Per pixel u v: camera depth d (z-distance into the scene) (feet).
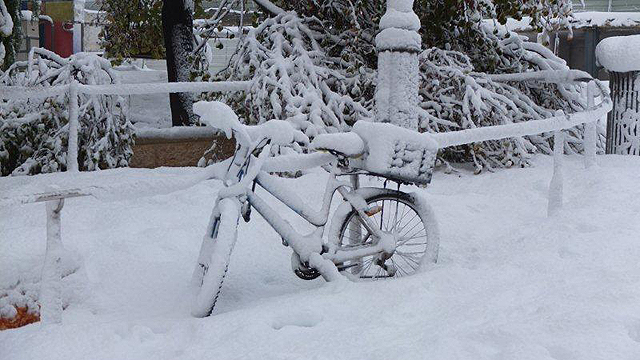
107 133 28.35
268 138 14.57
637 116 29.12
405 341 11.57
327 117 27.61
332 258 15.07
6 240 16.25
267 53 28.91
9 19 23.84
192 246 17.53
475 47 32.42
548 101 31.99
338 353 11.28
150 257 16.58
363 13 31.53
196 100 33.12
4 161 29.25
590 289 13.15
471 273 14.75
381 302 13.57
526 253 16.20
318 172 24.80
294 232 14.84
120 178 23.02
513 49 33.24
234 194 14.14
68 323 13.20
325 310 13.28
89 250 16.58
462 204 22.07
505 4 30.78
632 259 15.38
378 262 15.84
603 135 32.42
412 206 16.25
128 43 42.86
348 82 29.14
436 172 27.81
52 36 66.03
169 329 12.94
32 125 29.35
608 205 19.90
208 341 12.18
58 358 11.75
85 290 14.57
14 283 13.93
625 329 11.17
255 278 16.42
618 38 29.71
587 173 24.48
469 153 28.84
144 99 40.83
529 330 11.26
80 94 28.58
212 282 13.38
